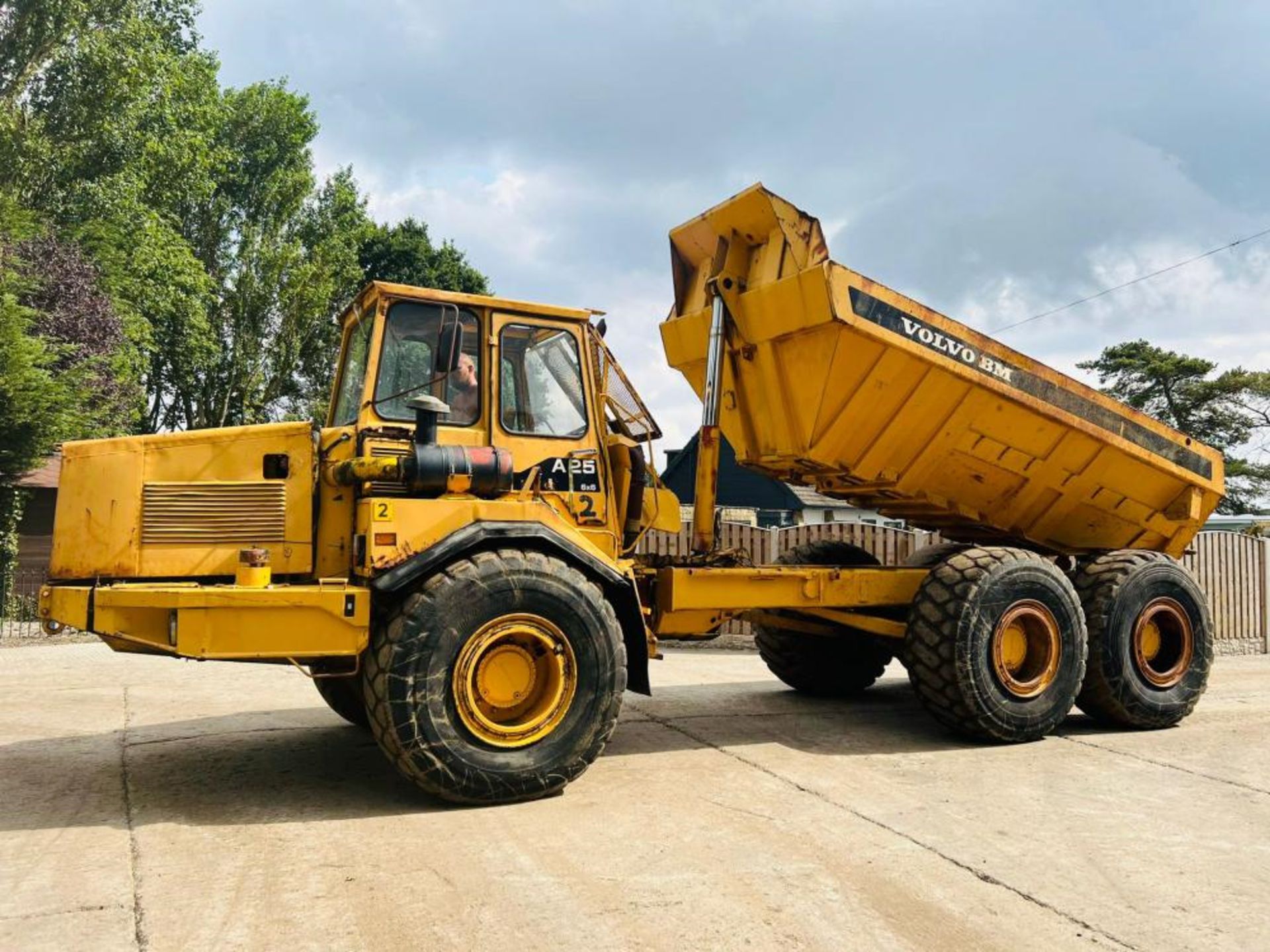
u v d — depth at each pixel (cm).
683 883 362
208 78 2819
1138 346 4038
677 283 727
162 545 495
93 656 1091
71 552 496
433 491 500
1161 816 457
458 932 317
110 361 1895
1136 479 723
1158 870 382
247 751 588
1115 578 678
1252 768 559
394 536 476
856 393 632
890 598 667
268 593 450
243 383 3138
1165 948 310
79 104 2242
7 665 1010
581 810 458
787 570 630
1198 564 1177
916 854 396
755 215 637
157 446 503
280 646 450
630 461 584
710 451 648
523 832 422
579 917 329
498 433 532
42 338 1642
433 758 449
